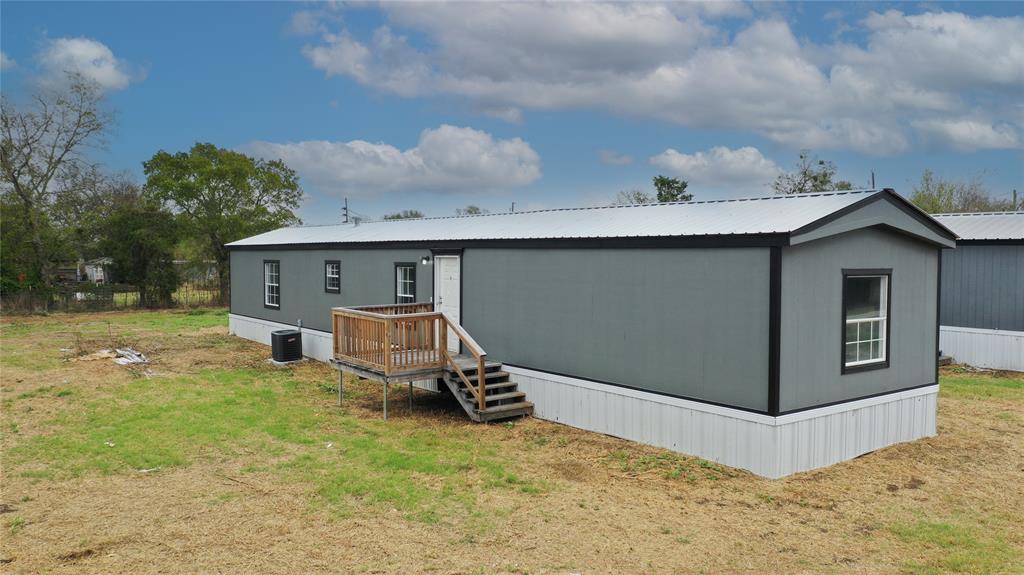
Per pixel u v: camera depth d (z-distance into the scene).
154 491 8.09
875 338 10.14
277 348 17.42
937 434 11.07
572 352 11.30
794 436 8.90
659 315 9.97
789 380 8.79
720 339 9.22
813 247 9.04
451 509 7.60
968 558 6.50
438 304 14.05
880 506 7.88
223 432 10.71
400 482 8.48
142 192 37.25
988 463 9.55
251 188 38.66
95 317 29.08
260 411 12.18
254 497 7.91
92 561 6.17
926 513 7.69
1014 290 16.52
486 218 15.44
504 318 12.52
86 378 14.72
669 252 9.80
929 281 10.95
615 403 10.62
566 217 13.27
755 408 8.84
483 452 9.86
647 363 10.16
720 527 7.20
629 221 11.38
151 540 6.66
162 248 33.31
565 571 6.11
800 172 31.16
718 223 9.71
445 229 14.95
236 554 6.36
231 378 15.28
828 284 9.28
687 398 9.64
